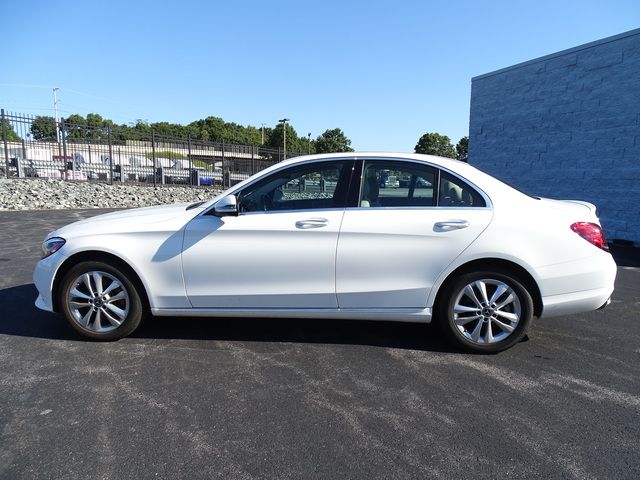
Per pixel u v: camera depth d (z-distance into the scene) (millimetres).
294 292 3994
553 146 10953
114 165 26938
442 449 2691
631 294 5992
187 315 4148
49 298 4180
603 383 3521
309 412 3082
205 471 2484
